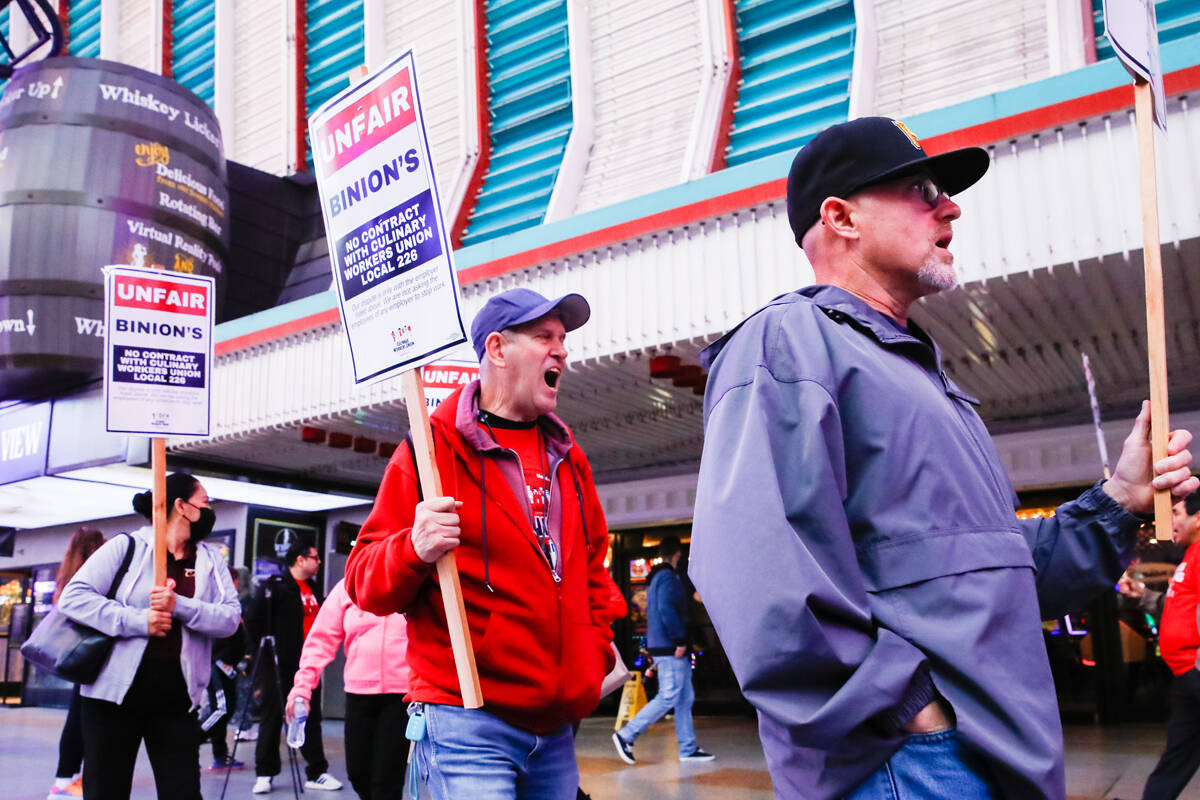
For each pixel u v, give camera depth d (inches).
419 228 97.5
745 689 46.0
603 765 289.6
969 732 44.4
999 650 46.3
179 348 164.2
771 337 53.5
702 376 275.1
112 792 131.0
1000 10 312.5
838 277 60.8
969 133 206.8
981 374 281.0
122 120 409.7
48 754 349.7
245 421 353.1
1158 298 58.0
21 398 427.5
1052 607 58.6
